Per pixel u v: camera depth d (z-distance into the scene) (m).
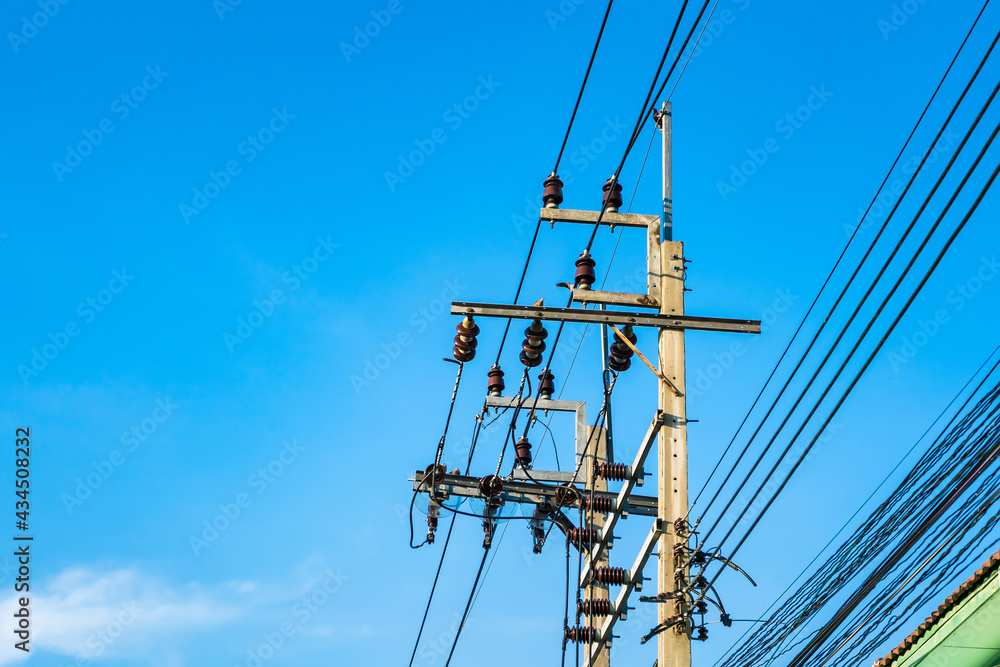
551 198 14.53
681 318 14.04
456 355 14.48
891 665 14.26
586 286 14.41
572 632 15.09
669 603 12.82
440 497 18.16
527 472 19.25
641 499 17.30
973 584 12.85
